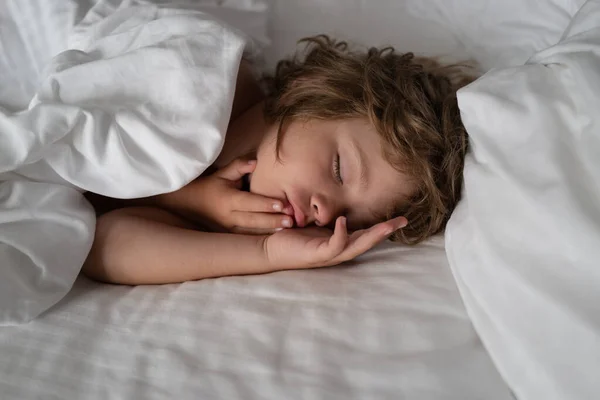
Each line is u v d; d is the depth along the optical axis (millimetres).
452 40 1014
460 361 566
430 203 794
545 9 972
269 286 668
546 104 627
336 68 893
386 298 643
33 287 669
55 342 614
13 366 585
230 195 812
